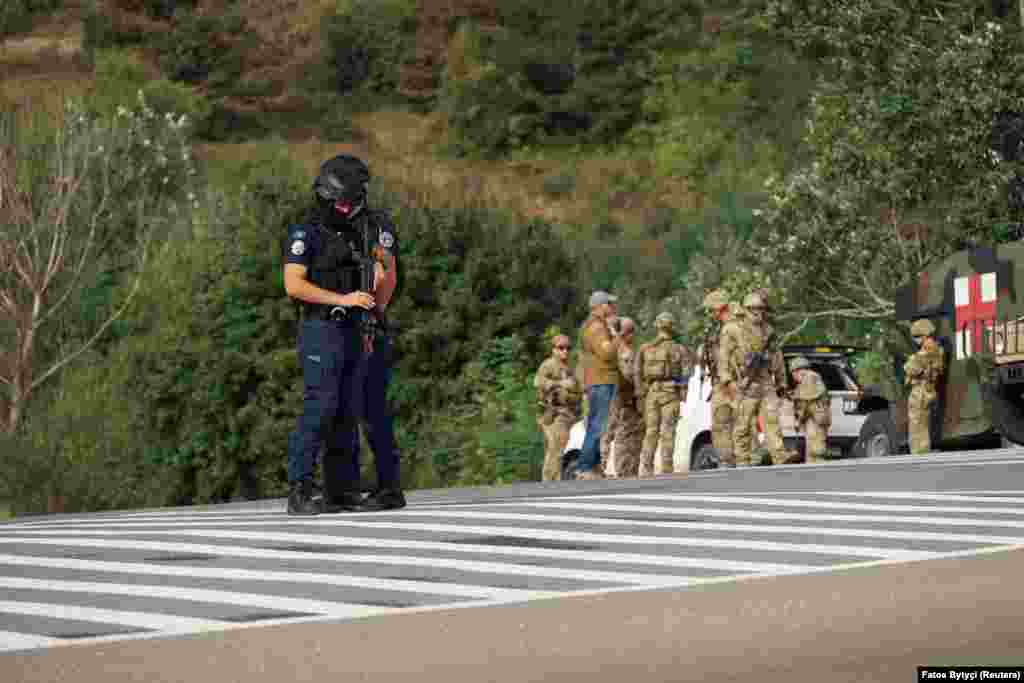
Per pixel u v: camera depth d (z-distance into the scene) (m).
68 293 79.38
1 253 77.38
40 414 69.44
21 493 62.34
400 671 13.41
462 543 21.25
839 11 68.00
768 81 175.38
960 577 17.45
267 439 68.75
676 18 186.62
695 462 51.19
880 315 69.00
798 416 48.62
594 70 182.75
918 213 69.19
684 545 20.64
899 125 67.06
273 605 16.83
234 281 70.25
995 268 43.50
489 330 71.56
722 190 161.88
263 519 25.20
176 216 87.25
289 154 170.50
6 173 79.31
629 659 13.68
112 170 88.38
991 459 33.69
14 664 13.94
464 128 180.25
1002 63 65.12
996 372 43.38
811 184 69.94
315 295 25.47
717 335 46.38
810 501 25.33
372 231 25.86
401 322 70.62
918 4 68.06
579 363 49.34
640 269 127.62
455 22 197.12
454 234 72.56
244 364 69.31
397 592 17.52
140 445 68.88
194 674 13.41
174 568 19.59
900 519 22.92
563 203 166.75
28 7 186.88
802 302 71.31
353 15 196.00
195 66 182.25
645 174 169.50
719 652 13.84
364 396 25.97
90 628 15.69
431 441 68.31
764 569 18.53
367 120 184.12
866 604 15.95
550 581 18.05
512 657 13.88
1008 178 64.69
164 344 70.19
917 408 45.28
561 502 25.86
